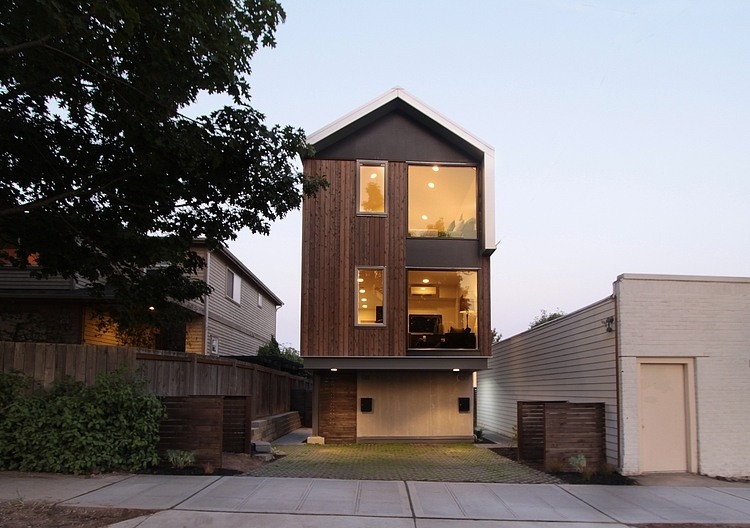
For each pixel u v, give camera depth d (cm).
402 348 1636
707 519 808
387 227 1683
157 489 876
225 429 1288
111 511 752
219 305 2355
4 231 1174
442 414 1806
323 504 822
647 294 1190
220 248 1349
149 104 1035
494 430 2212
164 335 2120
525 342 1833
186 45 966
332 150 1703
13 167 1167
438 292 1678
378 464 1256
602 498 927
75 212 1192
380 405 1802
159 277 1345
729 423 1175
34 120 1120
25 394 1004
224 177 1162
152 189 1186
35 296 1714
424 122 1720
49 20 783
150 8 911
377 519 757
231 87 1041
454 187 1720
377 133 1719
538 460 1327
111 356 1064
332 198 1680
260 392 1948
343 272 1656
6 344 1020
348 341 1633
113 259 1262
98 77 995
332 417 1789
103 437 984
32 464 964
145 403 1028
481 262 1692
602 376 1244
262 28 1068
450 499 883
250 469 1115
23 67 960
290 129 1155
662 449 1170
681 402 1188
